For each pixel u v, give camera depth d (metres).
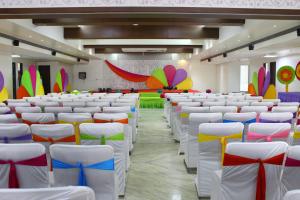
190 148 4.45
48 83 19.91
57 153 2.35
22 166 2.35
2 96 10.63
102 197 2.44
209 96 9.26
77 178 2.41
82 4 5.67
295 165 2.27
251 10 5.70
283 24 8.14
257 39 10.95
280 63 17.31
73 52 16.30
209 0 5.69
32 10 5.63
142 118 10.84
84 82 22.50
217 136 3.32
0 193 1.22
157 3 5.66
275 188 2.42
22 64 18.16
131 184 4.02
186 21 8.63
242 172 2.39
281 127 3.26
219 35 11.64
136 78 22.28
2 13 5.64
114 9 5.66
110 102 6.63
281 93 13.16
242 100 7.22
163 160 5.19
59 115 4.34
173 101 7.25
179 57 22.41
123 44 15.19
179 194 3.68
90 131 3.30
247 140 3.30
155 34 11.23
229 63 21.20
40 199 1.26
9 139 3.31
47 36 10.06
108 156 2.35
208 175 3.47
